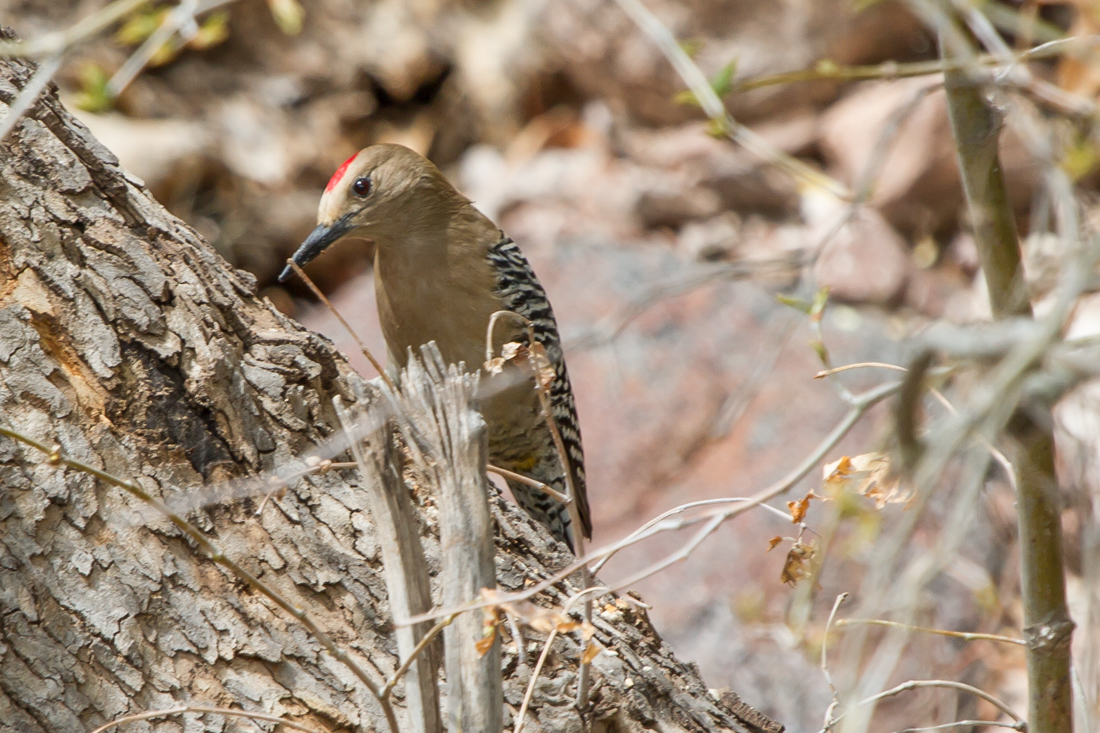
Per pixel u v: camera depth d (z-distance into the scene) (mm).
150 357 5262
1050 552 5410
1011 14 5160
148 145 16594
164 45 7414
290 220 16984
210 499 5070
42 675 4582
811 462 4438
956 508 3887
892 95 16453
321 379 5812
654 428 13117
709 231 16797
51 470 4828
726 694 6242
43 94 5625
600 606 6027
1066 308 3223
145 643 4789
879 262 15539
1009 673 10523
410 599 4457
